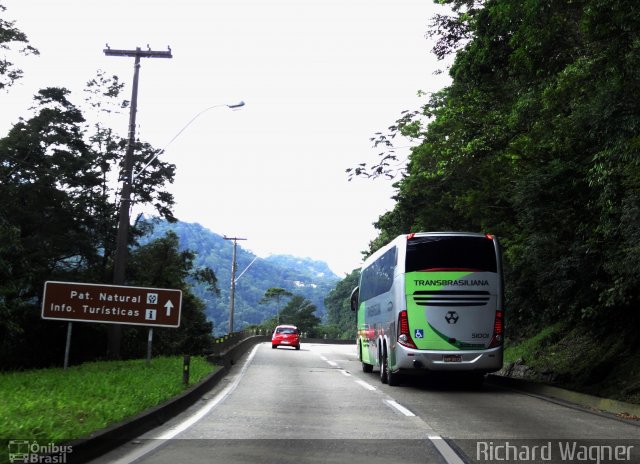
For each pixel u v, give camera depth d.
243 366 24.34
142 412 9.30
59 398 10.20
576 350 19.44
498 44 14.37
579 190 14.90
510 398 13.70
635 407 10.91
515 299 20.03
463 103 18.73
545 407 12.05
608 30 10.52
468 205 21.52
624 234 12.27
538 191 15.36
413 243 15.76
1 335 30.80
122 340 36.12
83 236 33.94
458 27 18.11
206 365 19.62
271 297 134.25
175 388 12.65
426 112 22.91
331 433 8.69
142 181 36.41
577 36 12.74
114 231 36.22
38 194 31.62
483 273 15.50
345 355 35.88
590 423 9.91
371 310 20.47
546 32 11.94
